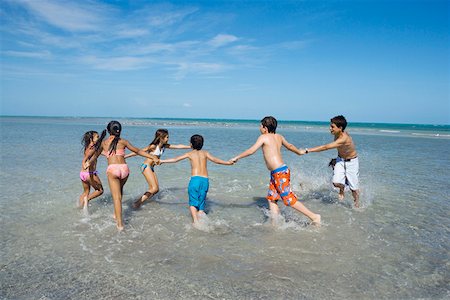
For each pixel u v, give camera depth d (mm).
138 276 3828
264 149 5906
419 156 15805
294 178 10000
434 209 6730
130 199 7336
